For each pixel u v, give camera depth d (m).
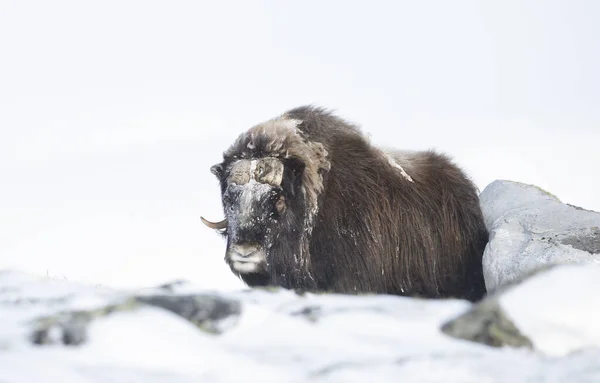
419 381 12.18
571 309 13.93
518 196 37.47
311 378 12.29
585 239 32.12
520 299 14.26
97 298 15.56
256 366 12.77
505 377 12.27
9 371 11.83
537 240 32.47
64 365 12.35
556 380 12.05
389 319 15.11
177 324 13.80
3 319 14.45
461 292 36.44
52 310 14.86
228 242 33.84
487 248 33.88
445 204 36.69
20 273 18.33
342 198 34.22
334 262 33.94
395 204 35.09
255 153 34.44
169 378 12.20
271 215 33.25
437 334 14.37
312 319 15.17
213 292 17.03
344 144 35.38
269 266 33.62
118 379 12.05
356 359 13.08
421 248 35.50
